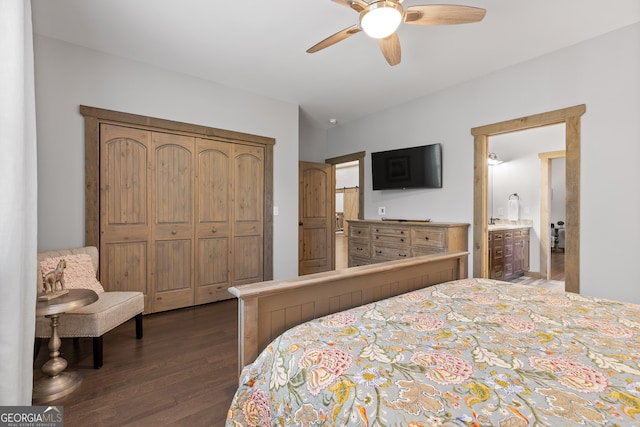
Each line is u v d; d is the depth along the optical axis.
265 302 1.40
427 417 0.74
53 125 2.77
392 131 4.57
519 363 0.99
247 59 3.16
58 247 2.80
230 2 2.27
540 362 0.99
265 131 4.18
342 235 10.22
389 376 0.92
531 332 1.24
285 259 4.41
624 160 2.60
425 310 1.50
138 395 1.90
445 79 3.63
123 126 3.17
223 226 3.88
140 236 3.28
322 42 2.14
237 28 2.61
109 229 3.10
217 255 3.83
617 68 2.63
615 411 0.74
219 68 3.37
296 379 1.01
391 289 1.96
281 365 1.10
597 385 0.86
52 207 2.77
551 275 5.31
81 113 2.90
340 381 0.91
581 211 2.83
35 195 1.57
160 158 3.40
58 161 2.80
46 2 2.26
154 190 3.36
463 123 3.73
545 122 3.04
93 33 2.69
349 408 0.81
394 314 1.44
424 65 3.28
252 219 4.12
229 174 3.92
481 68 3.35
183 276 3.58
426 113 4.12
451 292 1.80
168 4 2.29
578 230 2.85
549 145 5.01
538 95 3.09
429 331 1.25
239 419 1.18
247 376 1.22
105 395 1.89
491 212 5.74
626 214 2.60
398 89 3.93
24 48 1.52
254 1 2.26
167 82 3.39
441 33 2.67
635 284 2.56
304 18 2.47
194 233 3.65
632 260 2.57
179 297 3.55
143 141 3.29
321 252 5.61
